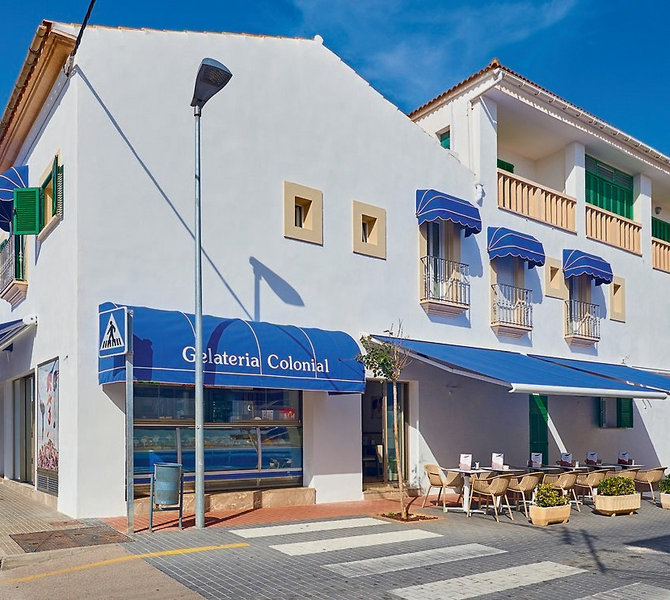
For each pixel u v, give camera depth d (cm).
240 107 1468
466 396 1852
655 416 2523
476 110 1970
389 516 1314
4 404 1947
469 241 1892
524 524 1311
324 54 1639
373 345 1341
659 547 1109
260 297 1448
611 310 2380
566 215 2239
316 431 1497
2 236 1983
